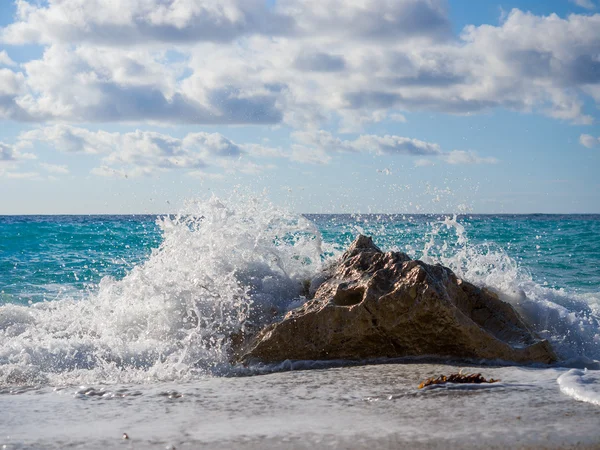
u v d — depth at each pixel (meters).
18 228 23.86
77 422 3.82
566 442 3.28
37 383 4.86
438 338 5.39
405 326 5.39
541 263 14.55
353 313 5.42
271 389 4.54
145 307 6.36
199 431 3.59
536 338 5.61
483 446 3.24
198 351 5.59
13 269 12.91
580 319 6.58
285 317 5.63
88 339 5.92
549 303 6.94
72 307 7.34
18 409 4.12
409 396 4.20
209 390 4.56
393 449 3.22
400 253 6.05
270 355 5.46
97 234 20.97
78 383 4.86
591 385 4.31
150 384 4.81
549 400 4.03
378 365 5.25
